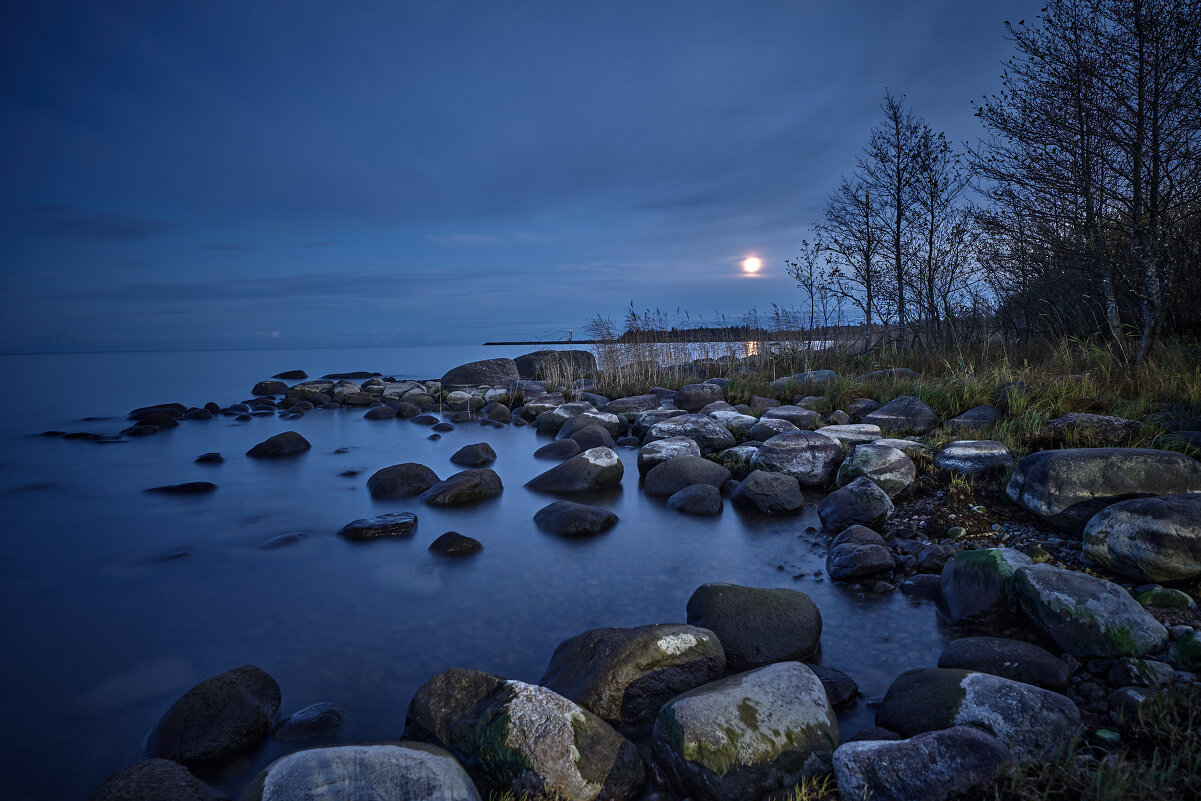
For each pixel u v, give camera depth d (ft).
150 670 13.52
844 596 15.98
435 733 10.20
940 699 10.28
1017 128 31.81
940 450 23.06
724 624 13.58
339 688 12.66
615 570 18.16
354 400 59.06
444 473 31.12
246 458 35.58
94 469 33.19
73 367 138.82
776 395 39.37
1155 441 19.20
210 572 18.86
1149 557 13.53
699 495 23.22
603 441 33.76
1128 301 36.09
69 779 10.30
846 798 8.75
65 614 16.19
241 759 10.69
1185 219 30.96
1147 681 10.54
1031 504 17.19
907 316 49.14
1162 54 27.89
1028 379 28.91
